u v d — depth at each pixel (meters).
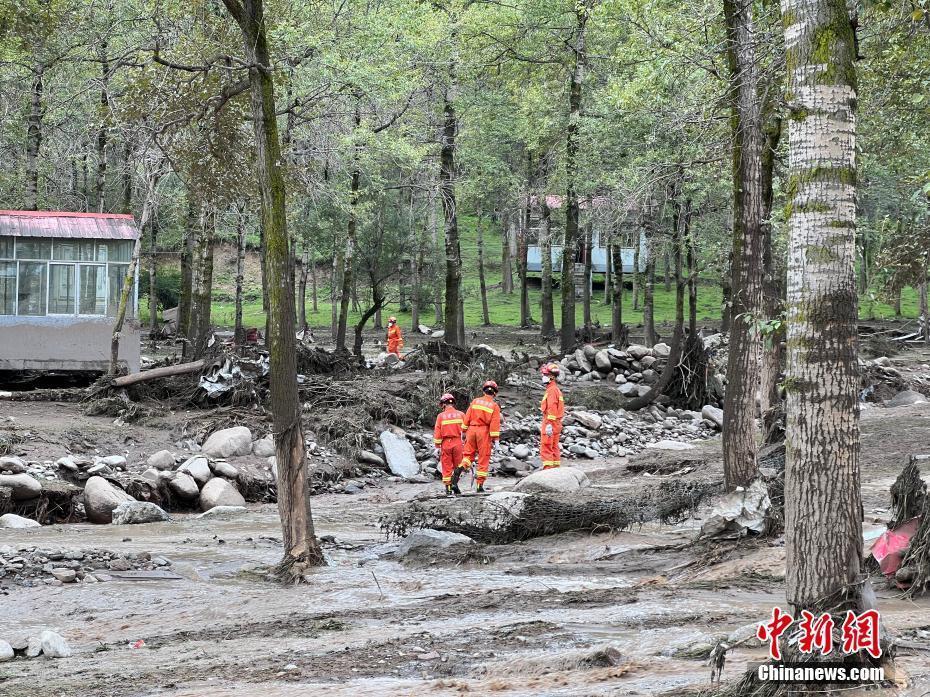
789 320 5.70
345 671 7.27
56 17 29.27
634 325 60.00
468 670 7.17
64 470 20.27
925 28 11.95
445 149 40.38
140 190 34.31
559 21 37.22
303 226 45.00
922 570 8.98
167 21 15.66
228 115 15.16
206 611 10.19
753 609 8.84
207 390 26.52
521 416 29.23
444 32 37.72
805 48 5.72
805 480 5.57
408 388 28.97
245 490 21.56
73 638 9.23
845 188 5.62
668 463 20.97
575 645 7.74
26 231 29.45
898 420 25.88
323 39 31.06
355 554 13.65
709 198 33.91
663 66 14.86
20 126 40.97
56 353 29.69
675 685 6.11
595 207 37.22
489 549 13.34
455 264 39.16
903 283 15.77
